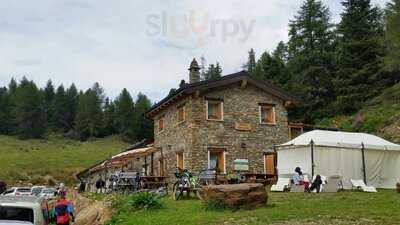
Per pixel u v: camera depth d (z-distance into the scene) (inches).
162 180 1250.0
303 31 2566.4
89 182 2116.1
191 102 1242.0
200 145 1225.4
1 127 5541.3
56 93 6304.1
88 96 6048.2
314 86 2289.6
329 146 1077.1
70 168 3548.2
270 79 2353.6
